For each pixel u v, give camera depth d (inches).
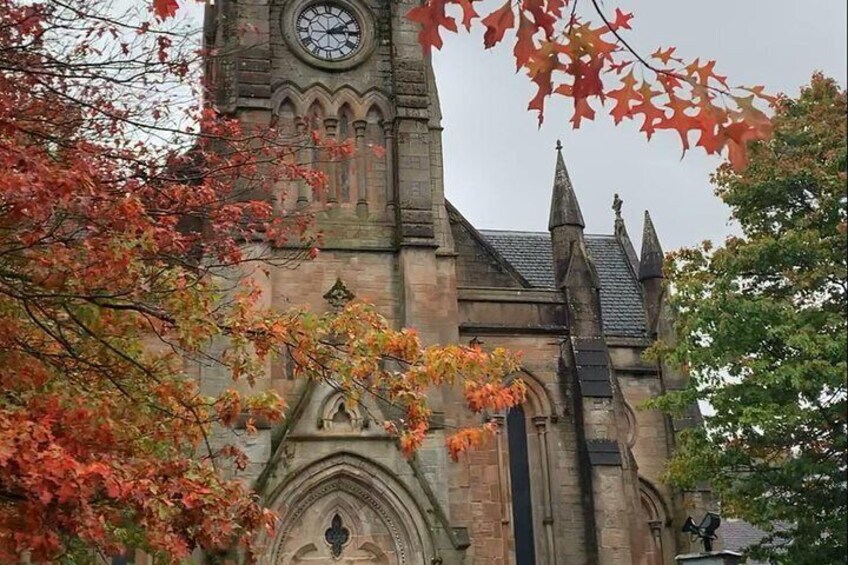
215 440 1441.9
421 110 1696.6
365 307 879.1
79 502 641.0
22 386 751.1
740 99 419.8
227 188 887.7
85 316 755.4
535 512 1705.2
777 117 1277.1
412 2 1752.0
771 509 1227.9
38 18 764.6
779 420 1195.9
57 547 657.6
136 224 735.7
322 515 1475.1
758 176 1302.9
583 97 431.8
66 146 752.3
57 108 783.7
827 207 1253.1
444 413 1577.3
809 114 1305.4
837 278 1250.6
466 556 1489.9
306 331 850.1
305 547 1455.5
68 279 743.7
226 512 773.3
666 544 1961.1
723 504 1359.5
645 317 2181.3
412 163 1668.3
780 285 1312.7
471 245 1862.7
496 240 2381.9
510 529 1675.7
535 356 1758.1
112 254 717.9
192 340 798.5
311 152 1665.8
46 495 603.5
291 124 1676.9
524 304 1775.3
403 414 1496.1
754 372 1240.8
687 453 1321.4
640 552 1697.8
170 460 795.4
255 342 839.7
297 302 1582.2
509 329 1753.2
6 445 613.3
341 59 1722.4
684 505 1929.1
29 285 749.3
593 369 1738.4
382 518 1487.5
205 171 846.5
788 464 1216.2
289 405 1509.6
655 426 2007.9
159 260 857.5
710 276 1325.0
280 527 1438.2
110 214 727.1
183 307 807.7
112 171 807.7
